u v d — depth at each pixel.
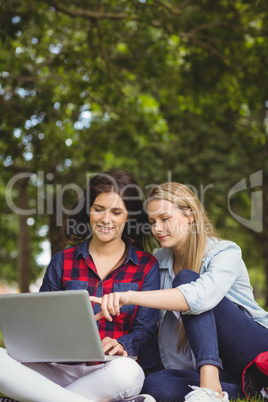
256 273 20.28
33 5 8.33
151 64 9.78
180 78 10.23
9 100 9.27
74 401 2.28
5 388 2.34
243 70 9.58
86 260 2.93
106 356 2.46
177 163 11.79
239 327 2.67
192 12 8.93
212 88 9.98
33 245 17.66
